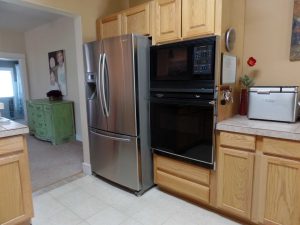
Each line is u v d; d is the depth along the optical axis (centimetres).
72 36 403
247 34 212
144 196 224
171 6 194
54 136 410
